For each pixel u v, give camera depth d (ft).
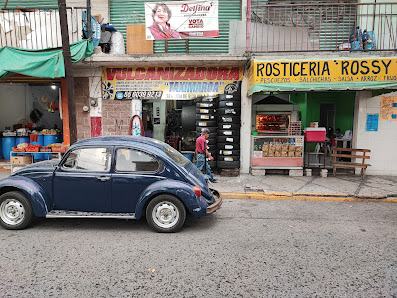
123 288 10.15
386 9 29.17
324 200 22.24
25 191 14.93
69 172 15.28
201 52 30.71
